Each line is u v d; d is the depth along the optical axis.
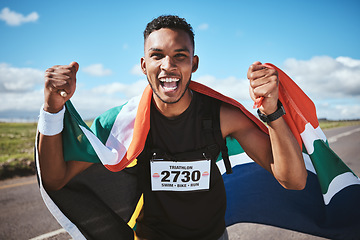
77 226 1.70
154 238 1.66
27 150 14.11
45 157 1.42
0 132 27.17
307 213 2.33
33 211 4.82
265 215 2.44
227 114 1.66
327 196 2.09
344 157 9.16
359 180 2.06
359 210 2.08
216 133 1.61
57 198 1.64
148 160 1.63
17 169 8.02
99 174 1.76
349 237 2.18
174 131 1.61
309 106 1.82
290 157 1.40
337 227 2.21
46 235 3.86
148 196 1.66
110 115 1.75
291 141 1.39
